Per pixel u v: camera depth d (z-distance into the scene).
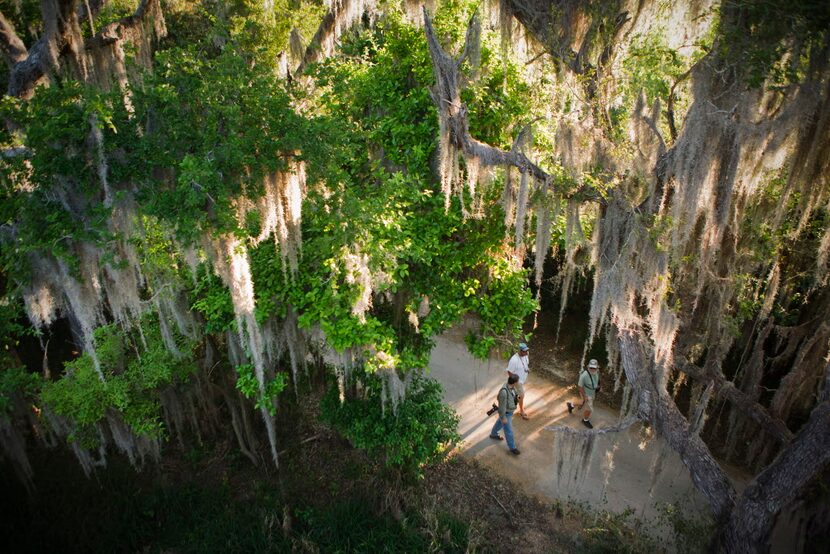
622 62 8.04
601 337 13.91
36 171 6.64
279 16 13.43
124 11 12.97
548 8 7.96
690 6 7.16
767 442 9.38
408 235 7.74
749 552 7.02
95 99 6.48
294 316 8.25
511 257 8.89
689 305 9.17
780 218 7.18
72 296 7.45
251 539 8.52
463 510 9.20
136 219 7.39
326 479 10.05
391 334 7.60
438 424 9.11
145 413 8.96
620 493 9.53
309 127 6.94
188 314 9.20
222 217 6.39
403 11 9.48
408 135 8.37
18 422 9.23
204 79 6.89
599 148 7.49
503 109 8.30
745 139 6.33
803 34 5.71
